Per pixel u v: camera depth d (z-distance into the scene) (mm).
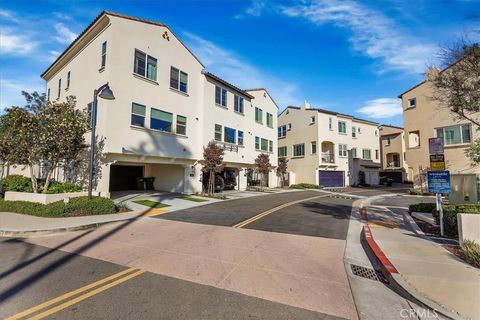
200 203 14992
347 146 36188
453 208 8742
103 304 3756
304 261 5727
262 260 5711
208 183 20281
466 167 20109
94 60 15523
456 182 12367
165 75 17281
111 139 13883
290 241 7328
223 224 9484
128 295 4039
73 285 4367
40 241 7156
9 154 12133
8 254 5984
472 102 8258
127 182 20391
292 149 36344
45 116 11875
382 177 39219
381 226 9336
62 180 17047
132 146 14914
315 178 32969
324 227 9289
